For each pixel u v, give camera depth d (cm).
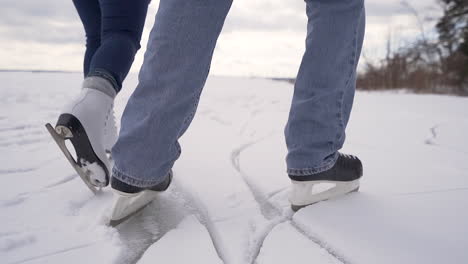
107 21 118
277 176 153
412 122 312
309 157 113
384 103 498
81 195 125
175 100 96
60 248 92
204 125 273
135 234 101
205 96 469
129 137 97
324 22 107
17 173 147
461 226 107
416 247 95
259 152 195
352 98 123
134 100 97
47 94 405
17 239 94
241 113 341
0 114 277
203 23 93
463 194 133
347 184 127
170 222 109
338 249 94
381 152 202
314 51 109
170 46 93
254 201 126
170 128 98
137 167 98
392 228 105
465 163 181
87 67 155
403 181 149
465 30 928
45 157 171
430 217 113
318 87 109
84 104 106
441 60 934
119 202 102
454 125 296
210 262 87
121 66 114
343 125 118
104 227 103
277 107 390
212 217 113
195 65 95
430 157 192
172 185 139
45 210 113
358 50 118
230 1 96
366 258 90
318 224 107
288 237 101
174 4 92
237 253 93
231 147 204
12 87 461
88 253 90
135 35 121
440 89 884
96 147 110
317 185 143
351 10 106
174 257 89
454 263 89
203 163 169
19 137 208
